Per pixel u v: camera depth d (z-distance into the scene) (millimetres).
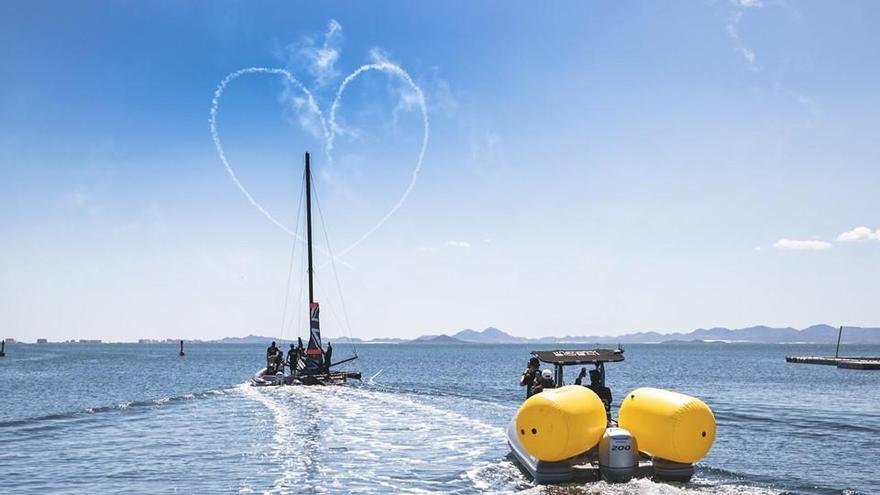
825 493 16094
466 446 22047
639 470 14992
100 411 32812
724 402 40719
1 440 24062
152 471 18594
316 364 48844
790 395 46531
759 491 15227
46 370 84938
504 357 154125
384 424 27344
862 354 199500
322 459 20000
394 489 16234
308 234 52688
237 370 86375
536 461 15359
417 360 130500
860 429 27453
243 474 18062
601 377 19875
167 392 49781
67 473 18453
